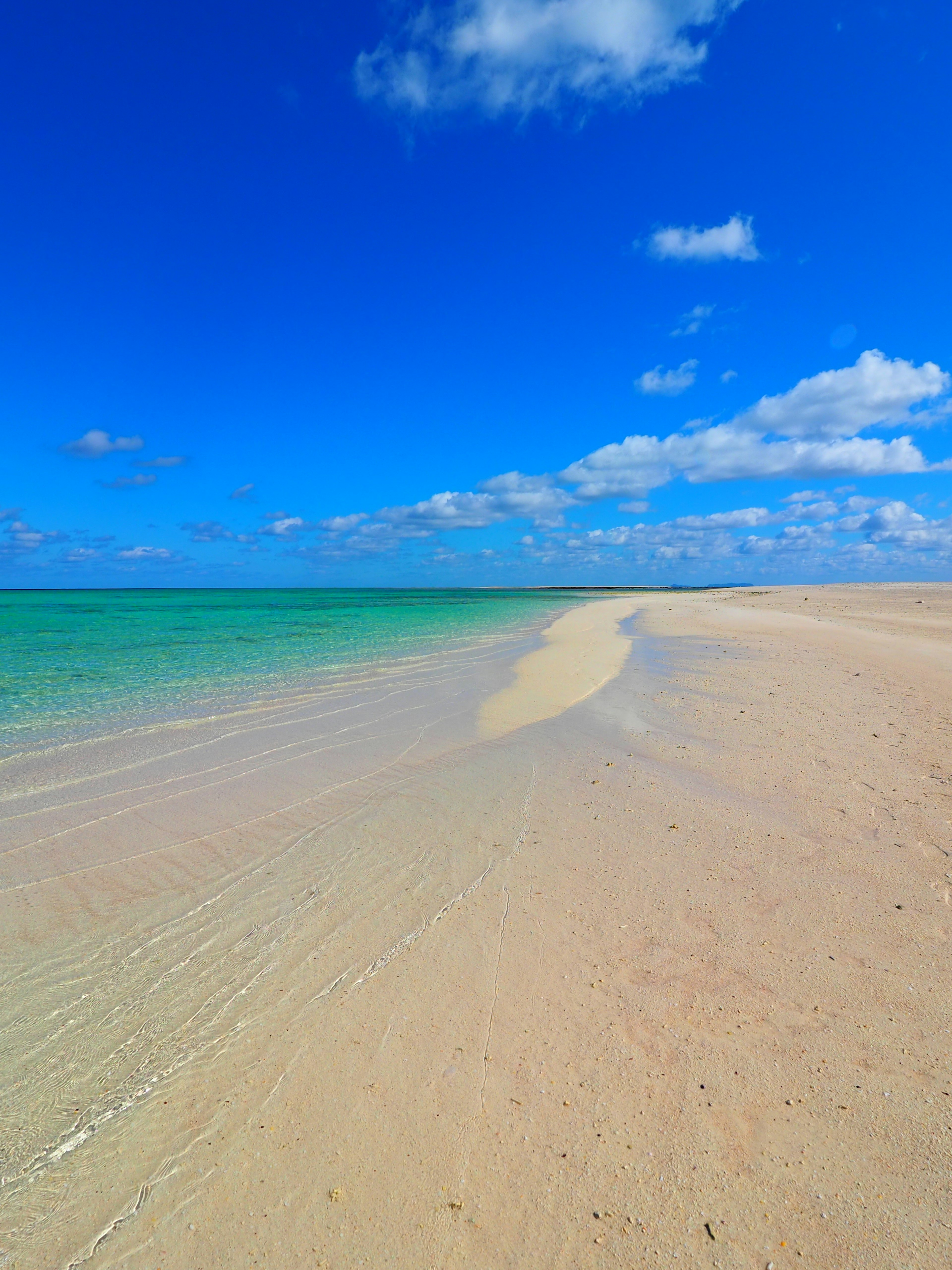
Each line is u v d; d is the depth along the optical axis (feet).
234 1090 11.31
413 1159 9.91
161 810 24.29
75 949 15.64
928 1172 9.29
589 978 13.99
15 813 24.03
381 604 220.64
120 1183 9.71
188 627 110.52
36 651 73.10
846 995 13.09
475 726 35.86
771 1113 10.41
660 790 25.13
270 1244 8.77
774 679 47.57
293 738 33.78
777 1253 8.33
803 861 18.85
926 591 175.94
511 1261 8.42
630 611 140.67
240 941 15.84
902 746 29.35
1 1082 11.62
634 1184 9.37
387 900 17.62
